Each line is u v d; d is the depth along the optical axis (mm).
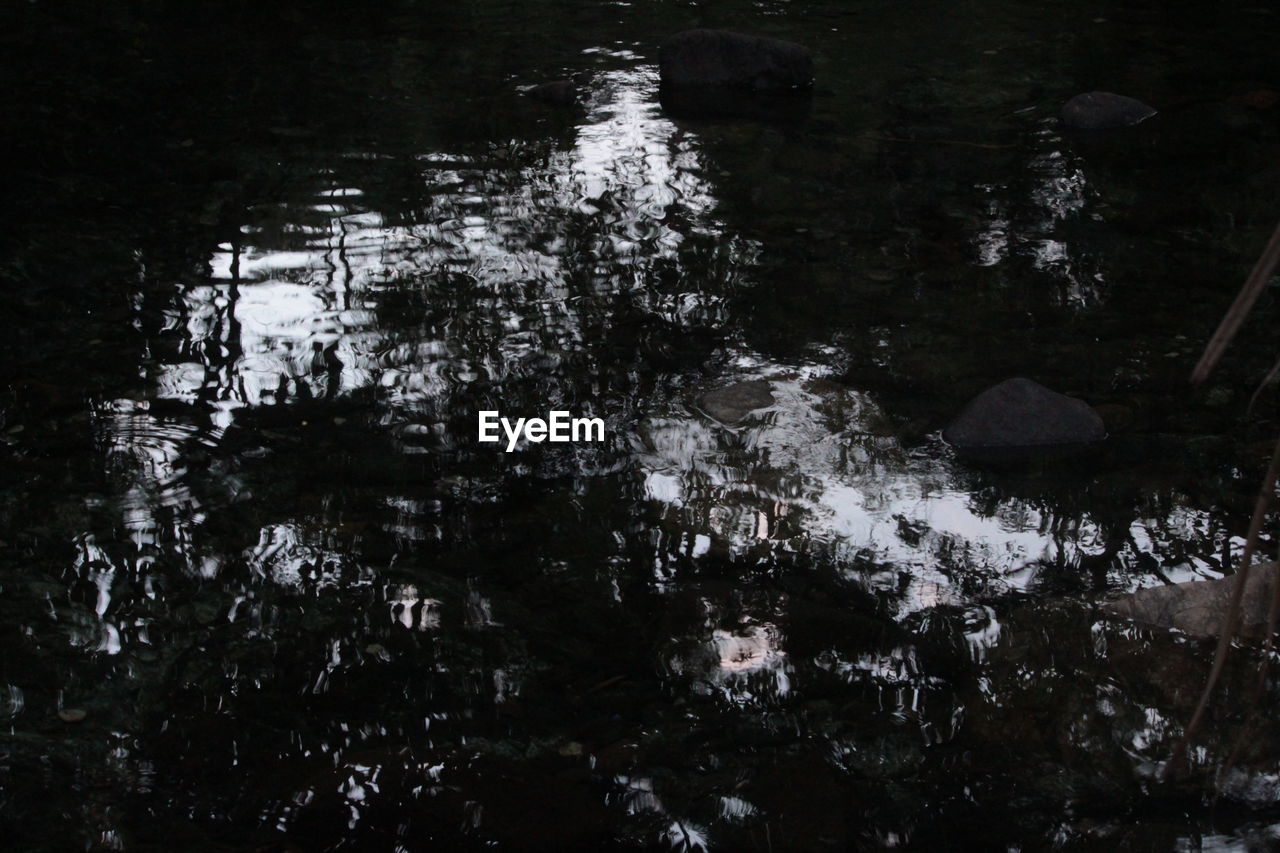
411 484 3689
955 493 3639
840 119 7137
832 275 5105
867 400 4145
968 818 2461
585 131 6902
